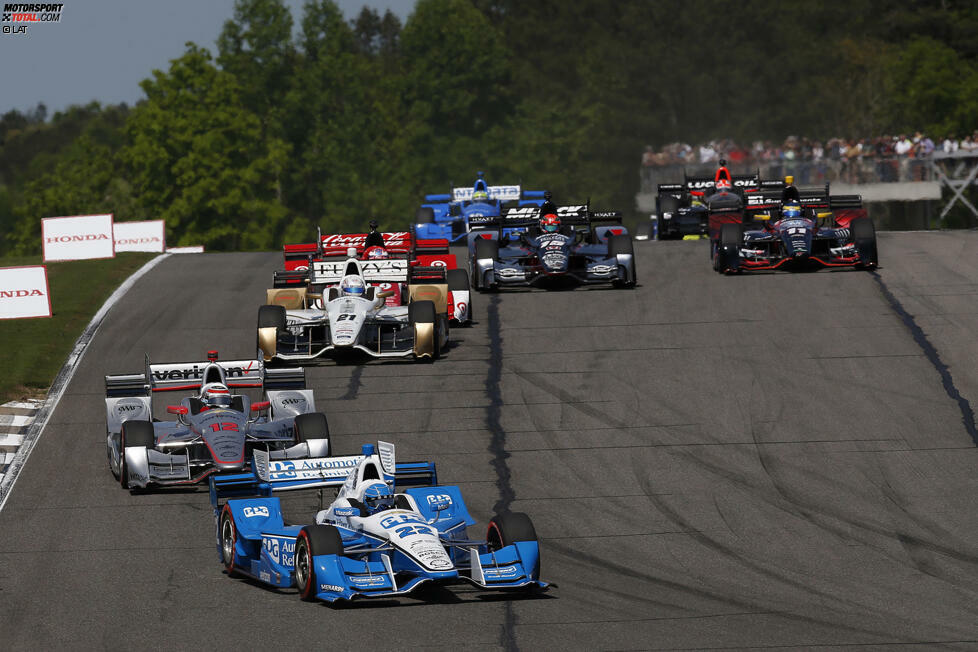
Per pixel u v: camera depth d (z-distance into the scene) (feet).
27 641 141.59
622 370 273.75
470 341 302.45
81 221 442.50
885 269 366.22
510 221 371.97
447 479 210.38
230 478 172.35
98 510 197.36
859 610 150.10
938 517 190.70
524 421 240.94
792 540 181.37
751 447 225.15
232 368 225.97
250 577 165.68
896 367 270.05
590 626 141.79
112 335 318.45
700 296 340.18
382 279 301.63
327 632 139.74
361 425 239.71
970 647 133.49
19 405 259.19
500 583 148.46
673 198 486.38
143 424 207.00
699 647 133.69
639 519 191.31
